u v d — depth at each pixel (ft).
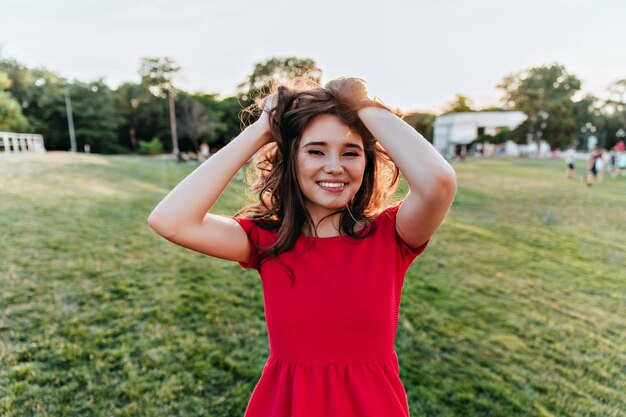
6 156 53.16
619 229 24.90
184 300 12.51
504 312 12.67
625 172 66.03
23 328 10.44
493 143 147.64
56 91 143.43
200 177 3.52
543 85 155.74
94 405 7.80
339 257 3.61
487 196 38.27
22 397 7.91
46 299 12.19
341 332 3.45
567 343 10.86
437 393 8.51
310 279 3.53
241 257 3.83
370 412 3.35
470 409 8.08
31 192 29.71
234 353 9.64
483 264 17.52
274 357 3.64
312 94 3.51
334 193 3.49
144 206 28.09
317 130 3.44
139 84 159.12
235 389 8.38
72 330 10.42
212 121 147.33
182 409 7.78
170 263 16.03
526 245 20.86
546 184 48.98
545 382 9.10
